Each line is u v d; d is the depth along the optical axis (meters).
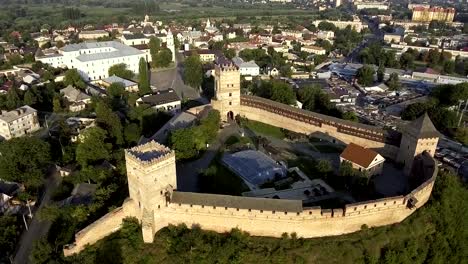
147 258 89.38
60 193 123.75
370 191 110.06
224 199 93.31
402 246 96.50
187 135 128.75
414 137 119.62
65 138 160.75
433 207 105.56
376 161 116.69
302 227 93.44
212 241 92.19
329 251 92.12
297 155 135.12
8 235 102.75
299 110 156.00
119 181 117.25
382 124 192.75
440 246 100.12
